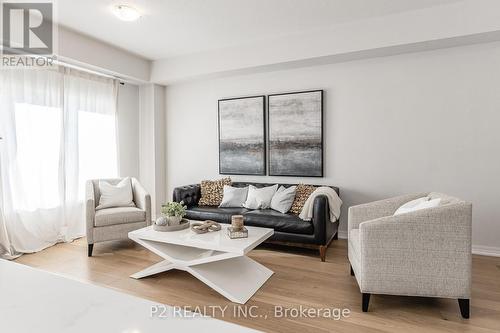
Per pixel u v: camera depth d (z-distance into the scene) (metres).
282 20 3.29
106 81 4.39
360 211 2.69
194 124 4.78
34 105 3.50
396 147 3.56
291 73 4.07
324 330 1.90
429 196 2.61
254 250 3.43
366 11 3.11
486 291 2.40
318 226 3.10
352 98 3.75
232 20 3.28
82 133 4.08
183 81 4.71
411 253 2.03
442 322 1.98
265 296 2.34
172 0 2.85
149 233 2.66
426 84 3.39
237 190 3.95
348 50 3.39
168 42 3.90
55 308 0.61
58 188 3.74
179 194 3.91
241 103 4.36
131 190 3.89
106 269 2.89
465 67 3.22
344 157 3.83
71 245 3.67
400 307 2.17
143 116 4.95
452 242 1.99
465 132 3.25
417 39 3.08
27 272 0.79
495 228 3.17
